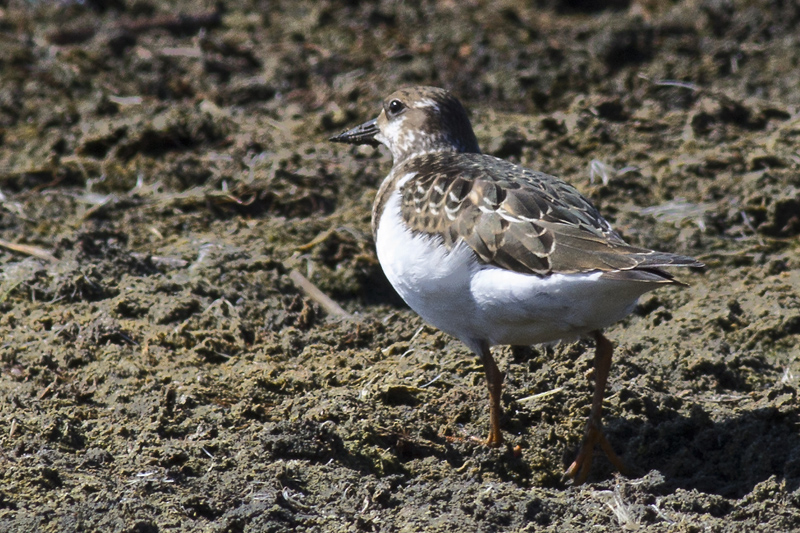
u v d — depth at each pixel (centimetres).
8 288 1214
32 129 1692
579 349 1089
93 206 1447
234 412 974
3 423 923
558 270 836
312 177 1530
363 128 1184
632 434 969
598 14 2209
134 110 1728
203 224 1428
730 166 1542
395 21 2123
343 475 878
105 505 796
